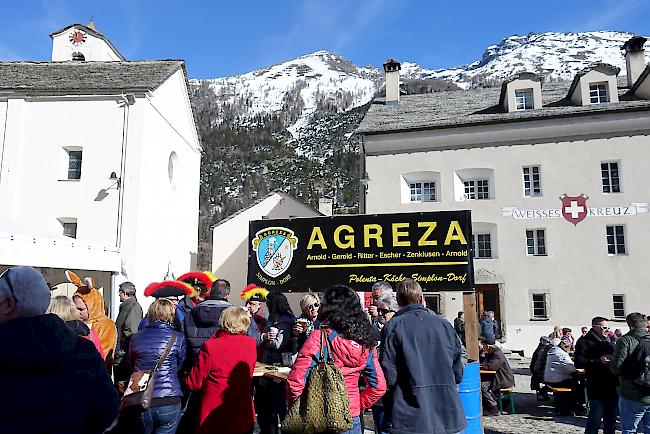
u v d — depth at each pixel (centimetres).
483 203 2053
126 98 1698
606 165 2011
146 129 1722
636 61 2291
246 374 453
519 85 2184
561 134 2031
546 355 1062
